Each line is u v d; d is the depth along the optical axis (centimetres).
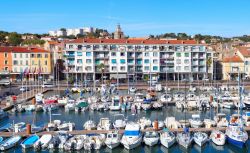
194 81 15888
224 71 17575
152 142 6075
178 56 16988
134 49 16750
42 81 15250
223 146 6194
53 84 14712
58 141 6066
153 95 11106
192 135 6550
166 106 9912
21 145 6025
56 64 16588
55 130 6938
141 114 9069
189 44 17012
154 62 16862
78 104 9494
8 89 13612
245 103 9538
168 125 7112
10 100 10694
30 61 16512
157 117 8638
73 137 6206
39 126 7131
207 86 13800
